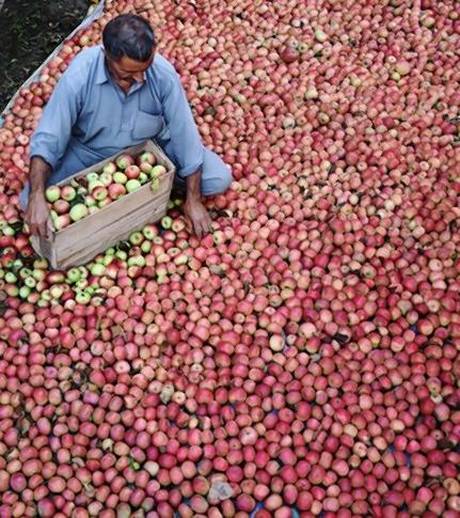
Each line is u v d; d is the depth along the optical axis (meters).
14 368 3.68
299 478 3.44
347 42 5.36
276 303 3.98
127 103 3.77
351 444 3.53
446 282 4.11
